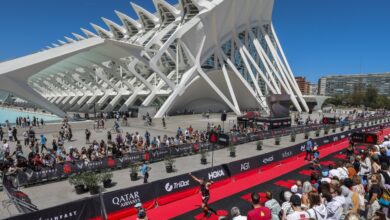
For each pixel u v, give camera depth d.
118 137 19.06
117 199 8.50
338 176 8.10
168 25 48.28
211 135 12.55
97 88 58.25
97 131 28.20
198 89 49.69
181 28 43.69
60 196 10.46
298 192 7.64
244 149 19.80
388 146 13.83
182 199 10.33
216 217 8.55
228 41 55.47
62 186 11.65
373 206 7.06
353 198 6.64
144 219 6.77
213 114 50.12
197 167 14.68
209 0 49.69
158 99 47.78
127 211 8.70
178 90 42.34
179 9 51.62
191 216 8.70
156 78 49.19
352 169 8.91
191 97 50.81
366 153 11.28
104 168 13.88
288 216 5.36
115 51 37.25
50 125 27.64
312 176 8.58
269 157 14.91
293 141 23.41
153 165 15.13
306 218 5.17
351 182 6.94
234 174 12.63
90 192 10.70
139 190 9.10
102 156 14.47
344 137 23.55
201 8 47.25
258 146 19.52
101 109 54.69
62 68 47.56
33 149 16.02
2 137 22.56
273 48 62.38
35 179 11.76
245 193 10.85
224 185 11.98
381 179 7.54
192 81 45.31
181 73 48.78
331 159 16.81
